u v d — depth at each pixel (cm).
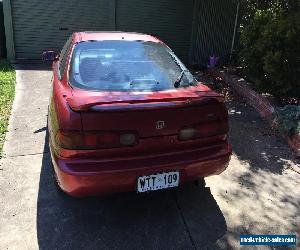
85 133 242
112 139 247
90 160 247
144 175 257
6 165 372
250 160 408
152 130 256
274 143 458
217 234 280
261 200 329
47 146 421
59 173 249
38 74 777
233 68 900
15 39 891
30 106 559
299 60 534
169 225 289
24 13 877
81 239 268
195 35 1032
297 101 583
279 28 538
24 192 325
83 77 298
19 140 434
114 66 315
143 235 276
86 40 350
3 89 624
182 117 264
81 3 913
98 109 240
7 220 285
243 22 798
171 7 994
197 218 299
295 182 363
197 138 276
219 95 280
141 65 323
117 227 284
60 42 930
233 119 548
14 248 255
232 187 349
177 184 275
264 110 559
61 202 312
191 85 316
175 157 269
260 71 593
